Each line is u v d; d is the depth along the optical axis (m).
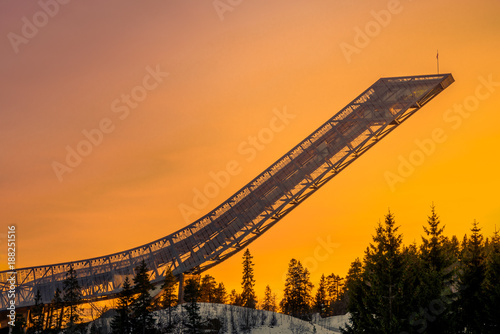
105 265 135.12
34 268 130.25
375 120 143.50
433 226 86.19
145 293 107.62
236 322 115.88
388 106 144.25
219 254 139.12
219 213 141.62
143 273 110.31
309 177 141.00
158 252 139.25
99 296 131.38
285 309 137.00
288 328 114.94
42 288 128.38
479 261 86.50
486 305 79.62
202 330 110.88
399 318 75.81
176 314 117.38
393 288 77.94
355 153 143.75
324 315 145.38
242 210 140.50
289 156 142.62
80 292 124.62
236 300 156.25
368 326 81.12
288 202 139.75
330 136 143.88
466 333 81.94
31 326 116.88
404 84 145.38
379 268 80.12
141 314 108.06
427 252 85.44
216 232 140.25
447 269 84.75
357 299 88.00
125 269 135.62
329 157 142.00
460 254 99.88
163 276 135.88
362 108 145.50
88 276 132.38
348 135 143.62
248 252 147.75
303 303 135.88
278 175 141.50
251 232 140.38
